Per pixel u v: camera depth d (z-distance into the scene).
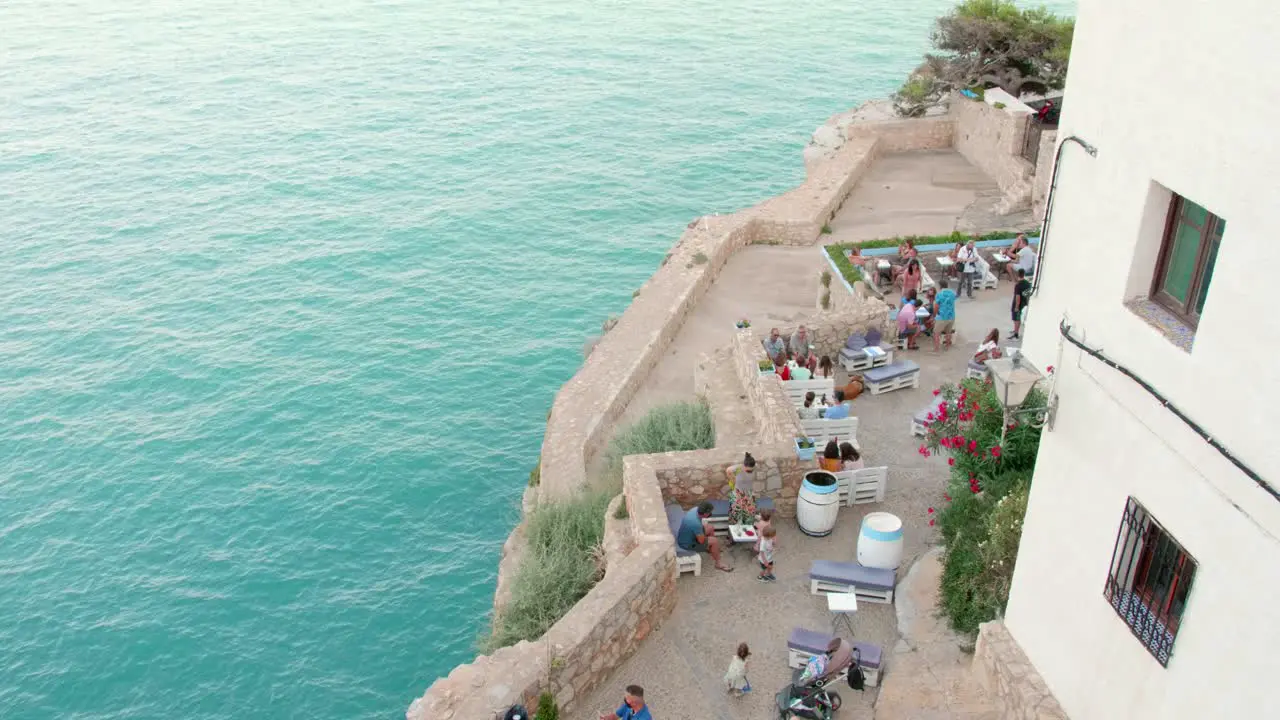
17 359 44.50
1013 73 50.53
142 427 39.72
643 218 58.22
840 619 17.23
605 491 24.36
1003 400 12.31
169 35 103.50
